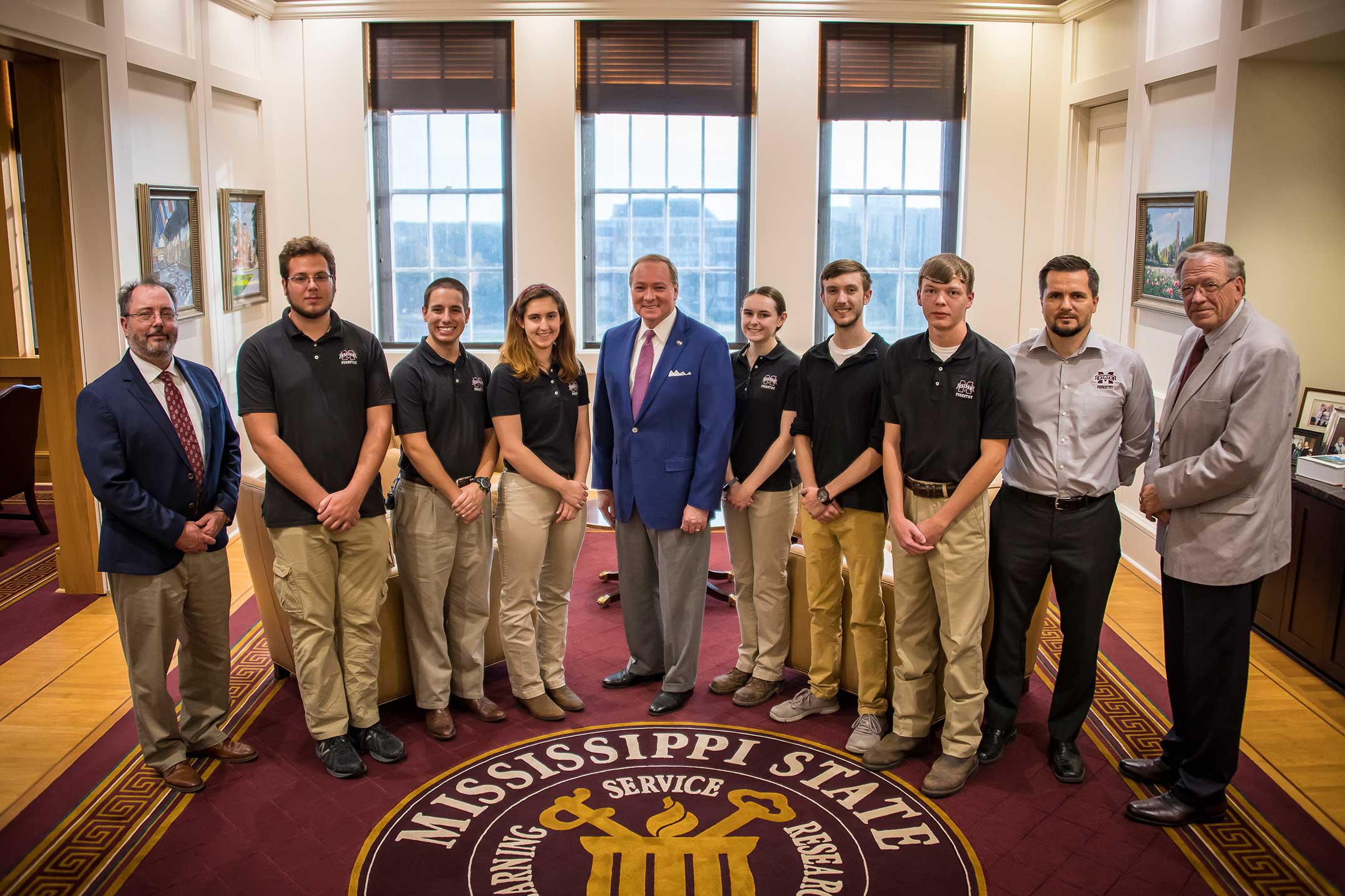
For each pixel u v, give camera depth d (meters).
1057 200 6.63
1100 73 6.14
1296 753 3.54
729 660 4.35
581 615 4.86
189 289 5.57
